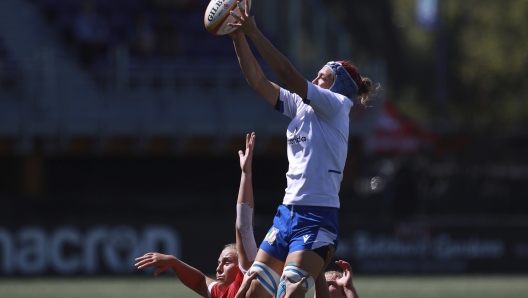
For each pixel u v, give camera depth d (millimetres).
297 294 16078
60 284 45656
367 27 118938
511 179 64938
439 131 73625
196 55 65625
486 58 107875
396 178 57375
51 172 60094
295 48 70812
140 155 60562
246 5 16562
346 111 17266
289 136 17422
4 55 61625
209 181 62500
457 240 52094
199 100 60062
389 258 51594
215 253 50094
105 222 49156
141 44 64250
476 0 114625
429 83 117875
